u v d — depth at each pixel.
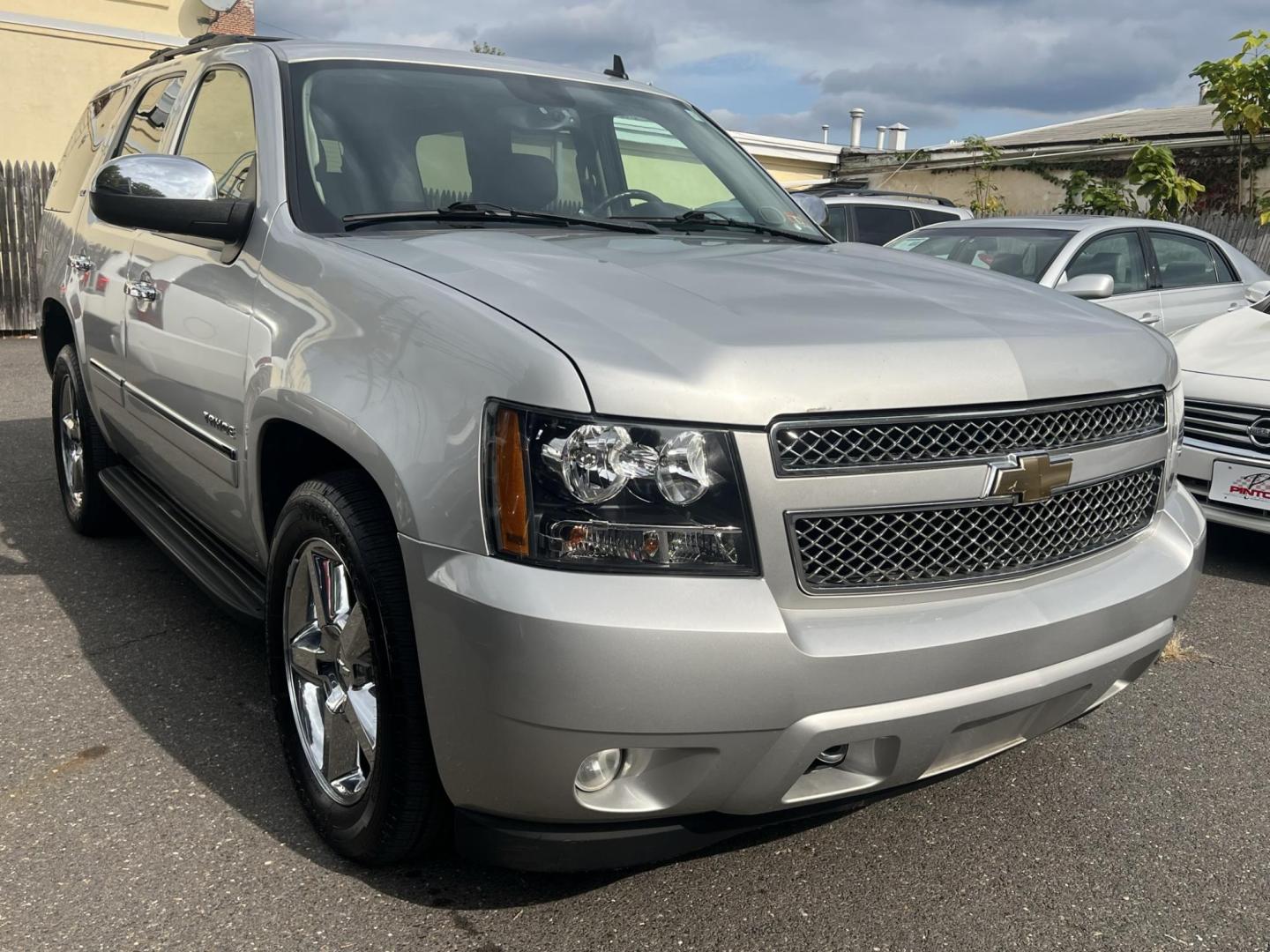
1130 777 3.03
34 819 2.63
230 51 3.59
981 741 2.32
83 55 14.51
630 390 1.96
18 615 3.93
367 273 2.46
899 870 2.54
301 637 2.61
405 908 2.33
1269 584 4.90
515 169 3.31
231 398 2.84
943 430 2.17
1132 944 2.29
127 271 3.76
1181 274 8.47
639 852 2.12
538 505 1.95
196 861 2.48
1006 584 2.29
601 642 1.88
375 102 3.22
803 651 1.99
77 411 4.56
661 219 3.40
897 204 11.85
